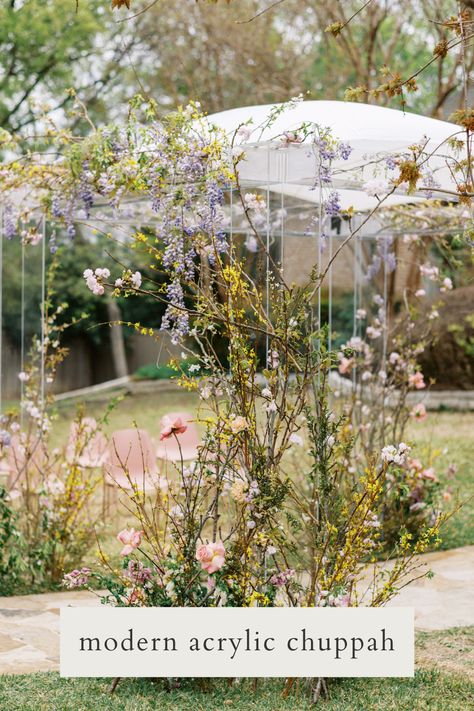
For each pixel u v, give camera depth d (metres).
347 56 14.38
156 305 21.22
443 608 5.66
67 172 5.71
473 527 7.71
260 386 4.73
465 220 7.07
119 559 6.44
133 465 7.43
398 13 13.45
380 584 5.99
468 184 4.26
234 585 4.13
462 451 11.58
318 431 4.19
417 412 7.26
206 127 5.25
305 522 4.34
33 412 6.44
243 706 3.96
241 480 4.06
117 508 7.28
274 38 16.05
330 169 4.85
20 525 6.51
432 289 14.84
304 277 5.64
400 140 5.38
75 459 6.36
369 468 4.37
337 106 5.73
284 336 4.25
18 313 6.68
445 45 4.07
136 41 17.03
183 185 4.86
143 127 5.12
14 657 4.75
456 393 14.64
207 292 4.59
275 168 5.14
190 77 16.02
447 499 7.22
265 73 15.91
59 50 15.88
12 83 16.14
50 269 6.61
